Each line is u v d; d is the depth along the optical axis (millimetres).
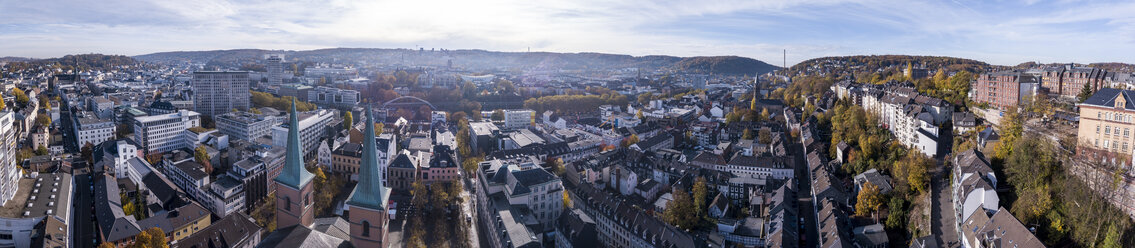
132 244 195750
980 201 170625
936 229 184000
